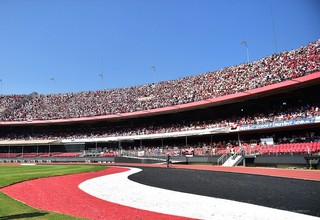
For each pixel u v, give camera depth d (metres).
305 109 34.62
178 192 15.52
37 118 64.75
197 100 47.34
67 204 12.68
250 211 10.73
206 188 16.53
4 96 78.75
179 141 50.91
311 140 31.02
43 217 9.47
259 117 38.94
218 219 9.88
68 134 63.88
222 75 52.62
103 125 63.44
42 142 61.19
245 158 33.50
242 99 41.31
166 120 55.38
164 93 59.56
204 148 40.50
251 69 47.09
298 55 40.28
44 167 37.69
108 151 55.66
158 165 38.91
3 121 64.88
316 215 9.84
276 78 37.97
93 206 12.23
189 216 10.37
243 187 16.28
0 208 11.09
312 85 34.41
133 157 47.25
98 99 69.00
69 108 67.69
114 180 21.47
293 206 11.18
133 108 57.56
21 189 17.02
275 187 15.72
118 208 11.81
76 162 54.47
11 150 64.44
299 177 19.11
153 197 14.20
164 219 9.99
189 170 28.94
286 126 33.28
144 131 54.31
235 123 40.28
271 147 32.31
